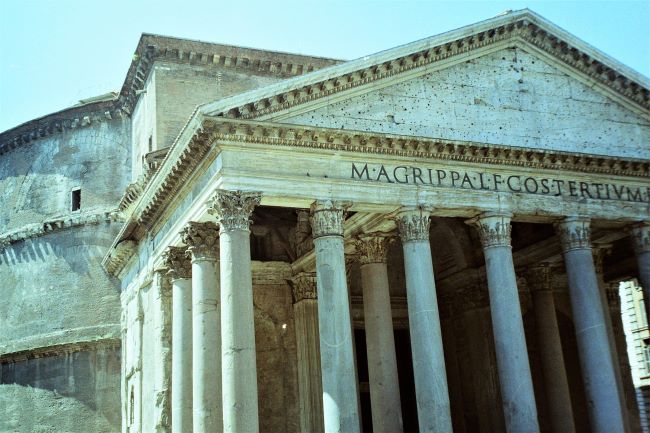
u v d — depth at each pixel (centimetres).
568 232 2316
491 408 2869
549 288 2847
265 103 1962
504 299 2136
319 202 1992
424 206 2108
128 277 3102
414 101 2198
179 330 2280
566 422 2661
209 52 3080
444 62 2273
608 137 2462
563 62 2464
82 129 3588
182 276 2325
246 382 1789
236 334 1814
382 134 2058
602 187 2405
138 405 2714
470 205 2169
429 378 1978
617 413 2169
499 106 2319
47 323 3350
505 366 2091
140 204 2525
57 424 3180
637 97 2536
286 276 2861
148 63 3078
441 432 1938
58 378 3244
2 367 3466
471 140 2236
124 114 3522
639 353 4294
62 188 3531
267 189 1936
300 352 2766
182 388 2234
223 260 1872
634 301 4369
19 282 3522
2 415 3372
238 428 1752
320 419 2677
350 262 2692
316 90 2050
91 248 3378
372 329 2291
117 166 3472
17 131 3706
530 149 2247
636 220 2416
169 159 2139
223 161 1914
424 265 2067
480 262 2975
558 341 2778
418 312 2031
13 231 3588
